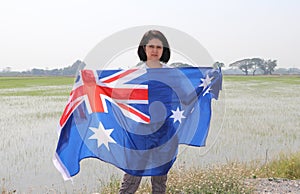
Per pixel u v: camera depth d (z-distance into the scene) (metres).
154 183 4.27
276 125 15.37
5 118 16.72
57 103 23.64
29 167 8.78
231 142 11.68
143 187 6.16
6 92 35.47
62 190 7.13
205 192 5.72
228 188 5.95
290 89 44.25
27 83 59.31
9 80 73.56
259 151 10.56
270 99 28.67
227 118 17.31
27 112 18.89
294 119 17.27
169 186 5.90
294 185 6.59
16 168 8.71
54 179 7.87
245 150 10.61
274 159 8.93
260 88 46.28
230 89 43.41
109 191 6.36
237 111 20.27
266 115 18.62
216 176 6.29
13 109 20.30
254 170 7.67
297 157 8.35
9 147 10.88
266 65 110.00
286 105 23.95
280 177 7.34
